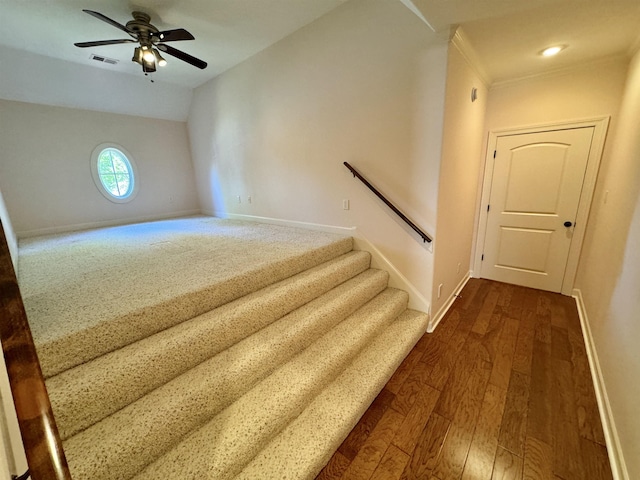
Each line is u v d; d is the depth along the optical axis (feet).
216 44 9.57
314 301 6.86
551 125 8.97
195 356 4.59
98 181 13.76
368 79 7.41
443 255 8.04
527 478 4.02
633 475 3.55
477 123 9.07
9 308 1.81
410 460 4.31
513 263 10.65
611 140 8.05
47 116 12.23
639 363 3.94
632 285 4.79
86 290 5.58
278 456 3.97
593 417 4.97
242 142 12.17
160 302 4.83
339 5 7.49
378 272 8.47
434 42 6.15
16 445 2.05
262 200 12.16
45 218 12.53
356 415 4.78
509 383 5.80
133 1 7.16
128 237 10.98
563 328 7.73
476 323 8.13
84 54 10.21
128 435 3.40
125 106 13.78
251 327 5.49
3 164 11.43
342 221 9.30
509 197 10.24
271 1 7.30
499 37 6.51
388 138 7.39
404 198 7.48
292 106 9.55
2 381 1.95
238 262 7.07
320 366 5.24
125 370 3.81
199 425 4.03
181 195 16.89
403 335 6.84
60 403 3.30
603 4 5.24
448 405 5.30
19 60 10.04
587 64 8.06
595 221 8.61
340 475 4.11
